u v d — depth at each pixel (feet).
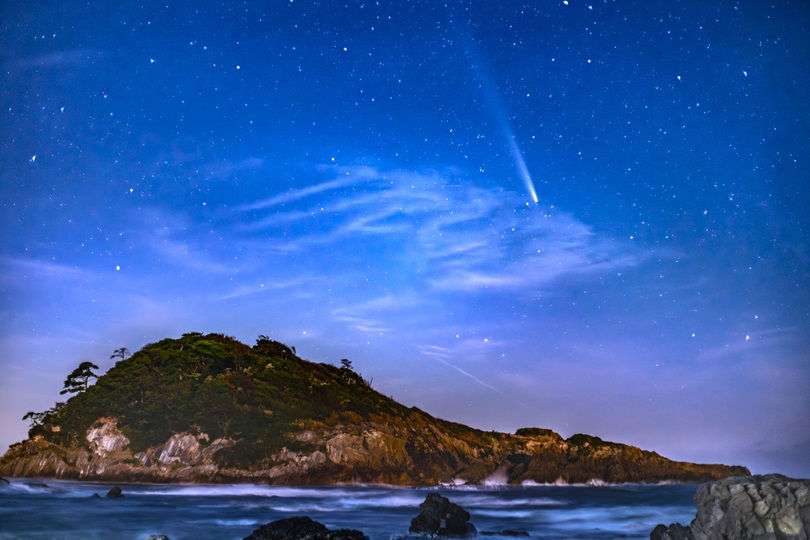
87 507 117.80
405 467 274.98
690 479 368.27
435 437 323.98
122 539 79.51
